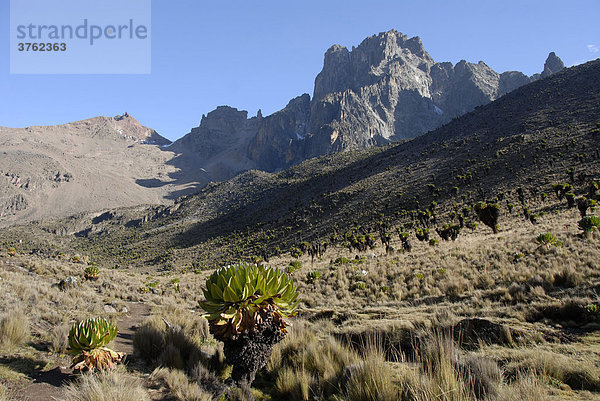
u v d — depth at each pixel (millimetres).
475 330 5711
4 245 160625
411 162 123125
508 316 7371
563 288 8844
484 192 68375
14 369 4402
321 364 4676
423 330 6020
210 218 189125
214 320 3146
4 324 5449
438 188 84188
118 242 185375
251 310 3158
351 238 55875
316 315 10039
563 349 4855
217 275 3352
